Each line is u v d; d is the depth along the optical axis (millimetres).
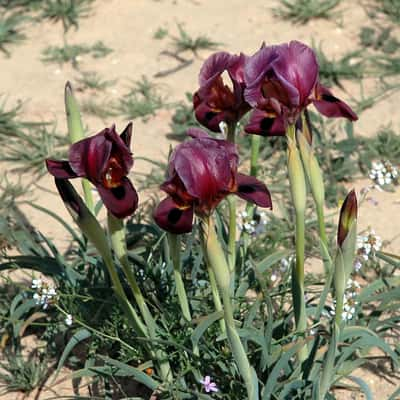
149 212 8039
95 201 8203
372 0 11984
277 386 5180
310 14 11602
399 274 7203
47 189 8570
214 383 5125
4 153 9133
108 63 10906
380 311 6113
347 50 10992
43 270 6406
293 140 4582
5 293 6953
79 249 6727
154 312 5949
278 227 7570
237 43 11242
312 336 5020
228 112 5062
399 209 8195
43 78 10594
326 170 8641
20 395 6059
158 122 9727
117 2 12312
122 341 5578
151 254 6504
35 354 6418
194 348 5160
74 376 5633
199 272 6375
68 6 11828
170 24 11742
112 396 5938
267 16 11852
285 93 4426
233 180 4184
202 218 4207
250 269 6141
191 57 11016
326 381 4973
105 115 9836
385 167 7105
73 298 5969
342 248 4410
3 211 8062
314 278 6910
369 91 10180
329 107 4867
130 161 4176
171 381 5465
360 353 6223
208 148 4047
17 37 11445
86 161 4199
